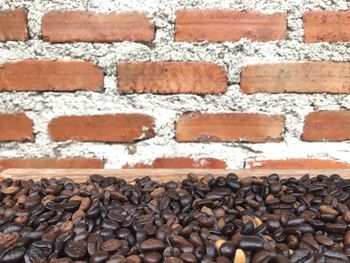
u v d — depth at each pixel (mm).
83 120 641
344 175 554
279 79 625
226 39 616
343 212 435
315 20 610
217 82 626
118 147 649
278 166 645
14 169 585
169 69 625
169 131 642
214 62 622
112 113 639
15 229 419
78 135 646
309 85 625
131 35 617
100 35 617
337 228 411
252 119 635
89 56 624
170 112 637
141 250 380
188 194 474
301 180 517
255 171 566
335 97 628
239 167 647
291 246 394
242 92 629
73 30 617
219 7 609
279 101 631
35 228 426
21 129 645
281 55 619
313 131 637
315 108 631
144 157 650
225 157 646
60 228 419
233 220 427
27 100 636
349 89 624
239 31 614
